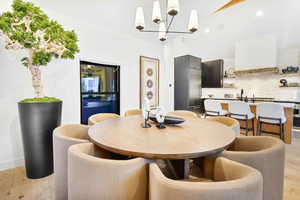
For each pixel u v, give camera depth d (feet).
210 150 3.12
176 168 4.08
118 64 11.56
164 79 15.38
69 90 9.03
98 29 10.27
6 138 6.89
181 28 12.03
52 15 8.18
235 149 4.51
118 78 11.85
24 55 7.23
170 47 15.38
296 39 14.66
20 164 7.21
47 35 5.51
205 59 21.53
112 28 10.79
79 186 2.84
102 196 2.66
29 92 7.44
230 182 1.98
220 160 3.08
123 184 2.66
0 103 6.74
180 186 1.97
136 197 2.82
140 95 13.19
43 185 5.74
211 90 21.75
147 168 2.96
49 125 6.06
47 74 8.16
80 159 2.79
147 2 8.93
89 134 4.18
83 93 10.16
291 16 12.63
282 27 13.94
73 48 6.24
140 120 6.32
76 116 9.39
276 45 15.43
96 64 10.75
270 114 9.48
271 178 3.27
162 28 7.47
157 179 2.25
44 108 5.88
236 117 10.94
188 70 14.34
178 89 15.28
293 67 15.65
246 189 1.95
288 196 5.12
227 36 16.61
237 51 17.56
